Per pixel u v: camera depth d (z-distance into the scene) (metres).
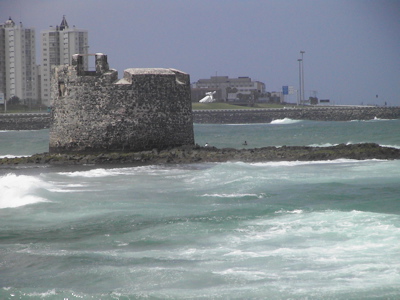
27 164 92.06
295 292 31.53
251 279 33.56
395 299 30.25
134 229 45.62
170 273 34.97
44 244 42.38
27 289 32.88
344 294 31.00
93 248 41.12
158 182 69.62
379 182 64.75
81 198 59.44
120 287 33.31
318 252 37.47
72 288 33.41
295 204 53.69
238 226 44.94
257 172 74.44
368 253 36.72
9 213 52.50
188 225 45.91
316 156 87.56
